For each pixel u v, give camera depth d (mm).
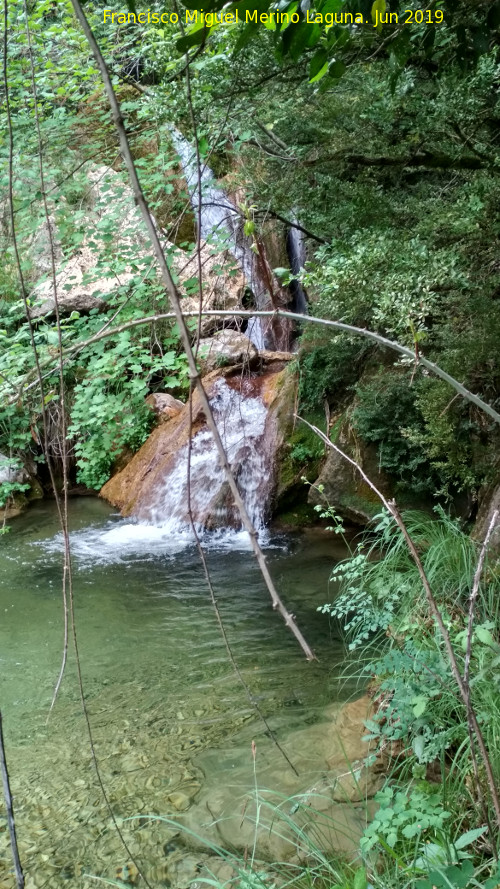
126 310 4562
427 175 5035
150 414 8961
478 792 1934
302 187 5133
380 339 1352
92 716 3721
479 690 2602
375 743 3031
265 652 4348
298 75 4230
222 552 6430
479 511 4785
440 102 3654
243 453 7359
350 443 6488
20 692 4035
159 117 4633
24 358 3988
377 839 2016
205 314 1314
